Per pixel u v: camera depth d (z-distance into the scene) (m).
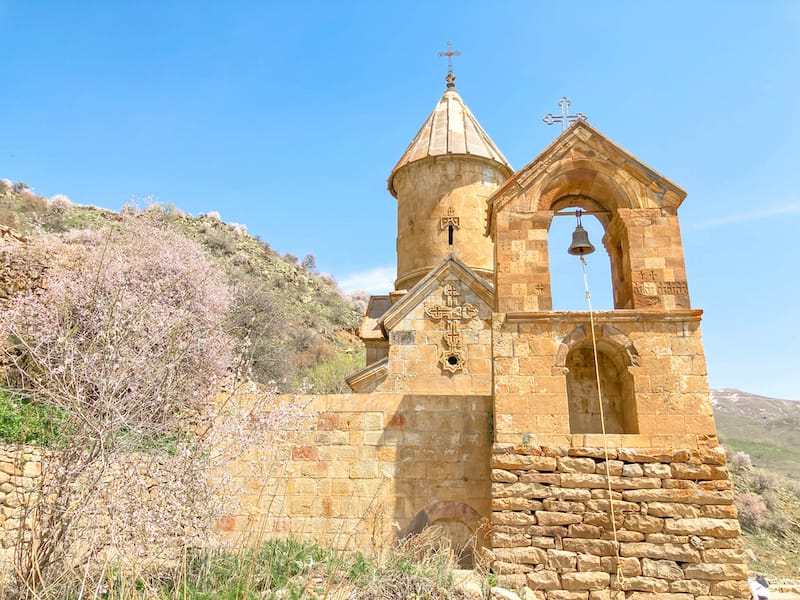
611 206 12.04
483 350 15.48
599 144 11.81
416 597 7.59
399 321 15.77
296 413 11.36
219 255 53.44
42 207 46.12
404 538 10.45
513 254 11.38
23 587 6.45
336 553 9.17
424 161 20.00
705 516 9.67
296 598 6.97
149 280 18.11
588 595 9.38
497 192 11.73
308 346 40.81
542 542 9.67
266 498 11.73
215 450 9.91
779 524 26.39
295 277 57.06
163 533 7.78
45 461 7.77
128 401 8.25
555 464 10.08
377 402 12.26
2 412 11.11
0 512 10.00
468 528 11.45
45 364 8.20
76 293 13.99
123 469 7.62
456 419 12.12
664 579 9.38
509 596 7.97
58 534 6.76
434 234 19.47
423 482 11.80
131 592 6.58
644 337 10.73
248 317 26.33
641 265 11.13
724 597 9.25
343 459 11.95
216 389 11.06
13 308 13.74
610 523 9.72
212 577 7.68
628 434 10.77
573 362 11.91
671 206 11.44
